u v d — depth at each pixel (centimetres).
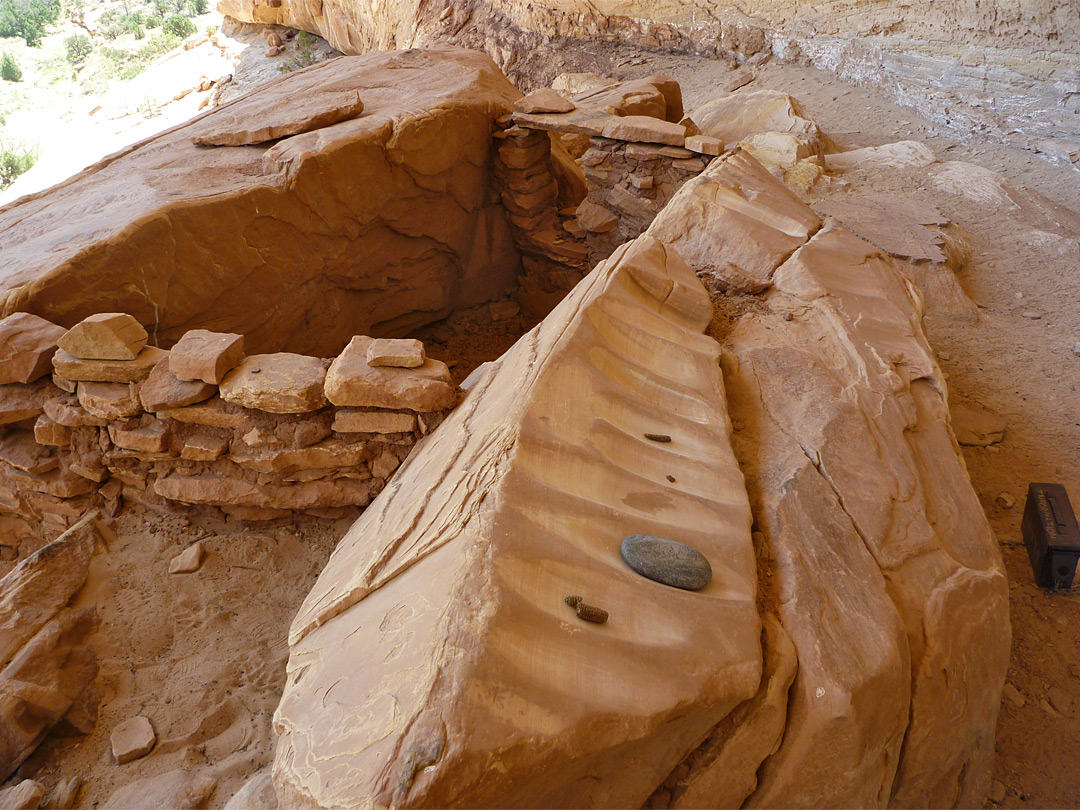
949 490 302
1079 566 414
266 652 323
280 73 1881
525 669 184
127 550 373
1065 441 500
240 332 579
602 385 301
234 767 273
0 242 531
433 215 743
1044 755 317
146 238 498
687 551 229
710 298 416
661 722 184
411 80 819
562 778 180
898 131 1044
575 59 1475
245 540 381
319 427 368
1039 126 944
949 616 247
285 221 591
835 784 211
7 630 311
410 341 382
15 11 2138
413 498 280
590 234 811
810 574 245
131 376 377
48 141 1644
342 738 183
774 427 320
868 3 1157
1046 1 921
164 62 1983
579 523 235
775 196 497
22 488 397
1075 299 639
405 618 208
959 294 636
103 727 288
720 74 1327
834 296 405
